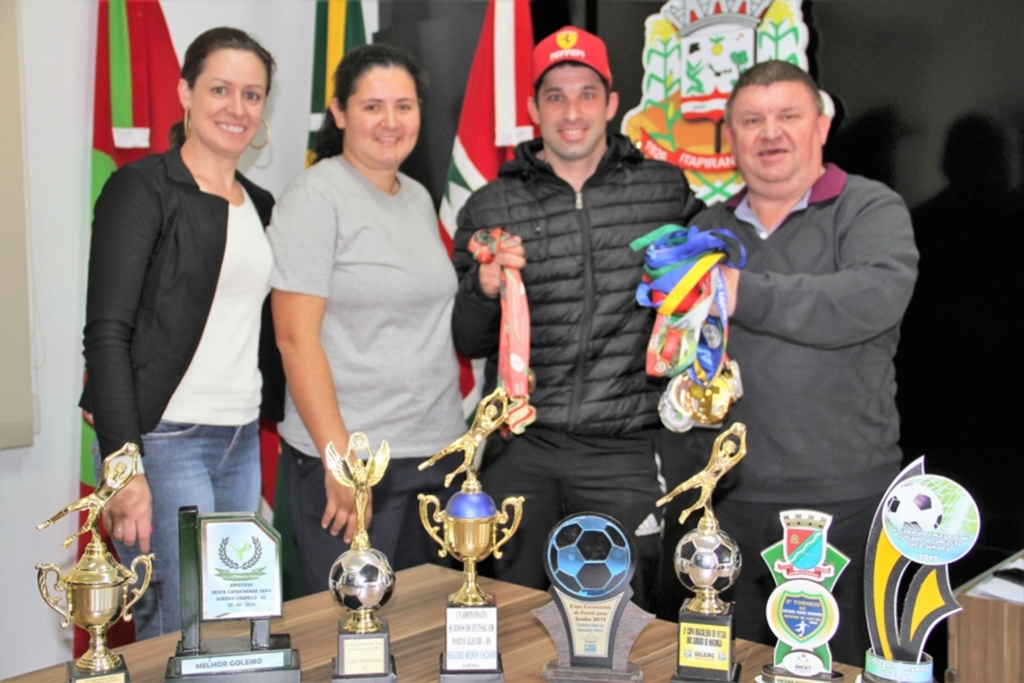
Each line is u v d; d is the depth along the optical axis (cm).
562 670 122
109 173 242
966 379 213
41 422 238
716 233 169
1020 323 205
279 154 292
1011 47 200
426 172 289
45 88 236
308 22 295
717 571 119
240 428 211
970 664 132
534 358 214
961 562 216
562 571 123
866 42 218
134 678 123
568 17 258
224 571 123
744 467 206
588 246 209
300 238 207
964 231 210
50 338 239
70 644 245
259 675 122
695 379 174
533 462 214
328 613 148
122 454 120
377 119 212
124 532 186
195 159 204
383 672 122
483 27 264
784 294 179
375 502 217
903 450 222
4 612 231
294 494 225
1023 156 201
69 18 240
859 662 199
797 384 198
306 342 207
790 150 196
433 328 223
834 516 199
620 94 254
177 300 193
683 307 169
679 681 119
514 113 259
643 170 218
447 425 227
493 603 123
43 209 237
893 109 216
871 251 191
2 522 230
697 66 241
